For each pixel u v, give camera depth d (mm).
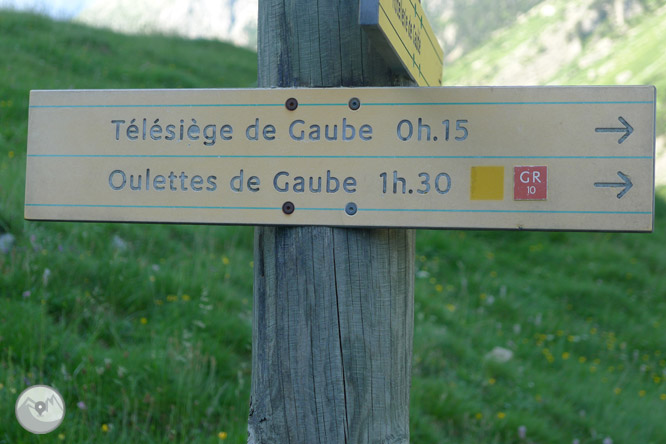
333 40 1697
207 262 5848
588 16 96688
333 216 1654
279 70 1723
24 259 4719
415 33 1782
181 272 5254
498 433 4477
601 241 11102
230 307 5191
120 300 4738
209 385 3879
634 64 67688
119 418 3389
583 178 1586
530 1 130500
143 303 4809
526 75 93875
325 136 1666
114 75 12500
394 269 1722
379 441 1691
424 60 1932
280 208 1672
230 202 1688
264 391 1731
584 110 1592
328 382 1686
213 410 3695
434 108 1635
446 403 4621
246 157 1687
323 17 1699
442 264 8625
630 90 1580
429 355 5395
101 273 4914
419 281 7676
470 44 126875
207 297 5047
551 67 93938
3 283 4398
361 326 1683
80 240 5523
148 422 3414
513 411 4988
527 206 1598
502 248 10008
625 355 7398
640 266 10469
